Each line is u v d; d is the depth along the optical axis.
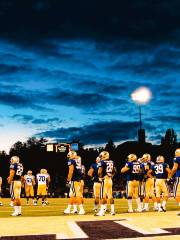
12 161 12.31
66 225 7.86
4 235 6.55
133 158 13.26
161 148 52.16
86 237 6.28
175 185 10.89
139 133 28.39
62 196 35.84
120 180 36.78
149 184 13.81
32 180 21.03
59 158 48.41
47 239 6.13
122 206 17.47
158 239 5.97
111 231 6.94
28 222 8.40
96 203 13.73
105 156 11.33
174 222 8.14
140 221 8.37
